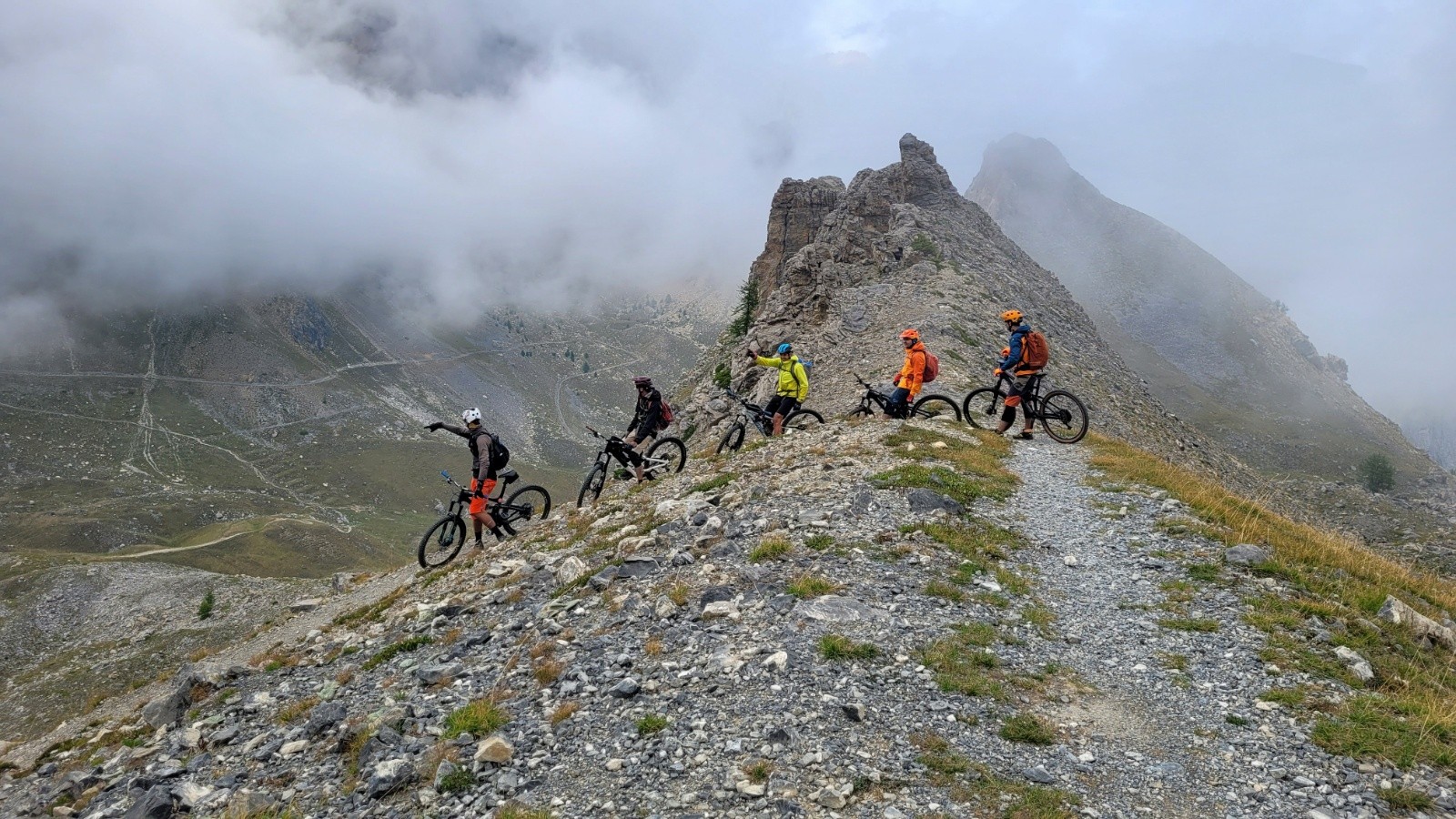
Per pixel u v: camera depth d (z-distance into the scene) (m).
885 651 9.84
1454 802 7.09
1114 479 18.69
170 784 9.88
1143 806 7.18
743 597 11.71
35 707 81.81
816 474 18.20
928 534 13.98
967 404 24.80
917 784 7.29
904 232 75.25
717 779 7.52
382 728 9.41
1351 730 8.25
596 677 9.98
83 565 166.00
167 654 87.75
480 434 20.52
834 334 55.53
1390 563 15.54
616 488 23.86
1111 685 9.56
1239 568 13.02
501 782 7.94
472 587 16.47
